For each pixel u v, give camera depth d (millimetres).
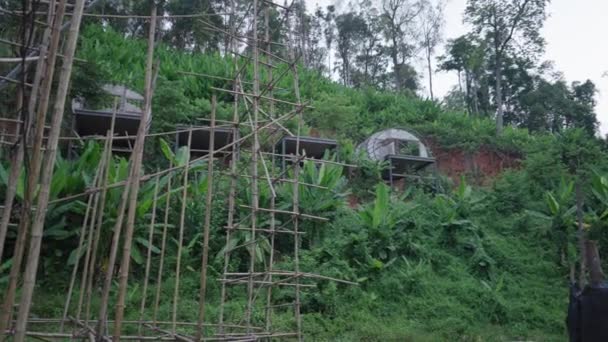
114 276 8859
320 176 11578
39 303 7824
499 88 26094
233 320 8031
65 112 11938
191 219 10047
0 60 4773
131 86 16578
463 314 10125
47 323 7320
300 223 11055
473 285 11070
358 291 9828
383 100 25516
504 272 12078
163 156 12961
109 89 14859
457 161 20969
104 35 23016
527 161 17156
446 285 10797
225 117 15727
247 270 9828
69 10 7035
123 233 8852
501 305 10594
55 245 8820
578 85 37156
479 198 14750
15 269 3824
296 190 7359
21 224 3898
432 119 24875
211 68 20109
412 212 12734
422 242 12086
